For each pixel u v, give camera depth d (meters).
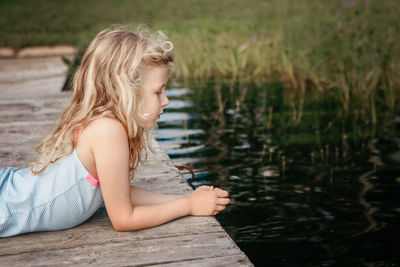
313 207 2.53
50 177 1.79
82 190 1.79
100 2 22.34
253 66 7.94
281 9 12.51
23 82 6.97
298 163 3.24
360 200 2.62
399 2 6.35
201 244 1.73
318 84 6.14
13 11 19.83
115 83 1.71
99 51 1.75
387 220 2.36
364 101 5.26
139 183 2.51
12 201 1.78
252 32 10.93
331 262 1.99
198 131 4.11
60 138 1.77
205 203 1.97
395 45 5.71
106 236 1.81
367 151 3.49
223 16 17.72
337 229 2.29
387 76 5.48
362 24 6.05
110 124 1.71
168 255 1.65
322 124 4.33
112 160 1.70
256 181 2.91
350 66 5.79
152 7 20.86
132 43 1.73
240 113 4.84
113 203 1.75
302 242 2.16
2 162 2.92
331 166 3.17
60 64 9.27
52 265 1.58
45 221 1.81
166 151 3.52
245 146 3.65
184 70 7.88
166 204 1.91
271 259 2.03
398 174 3.00
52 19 18.17
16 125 4.12
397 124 4.29
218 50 8.25
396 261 1.99
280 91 6.11
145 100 1.77
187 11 19.67
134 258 1.63
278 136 3.94
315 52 6.47
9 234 1.80
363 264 1.98
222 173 3.04
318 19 7.19
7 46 12.52
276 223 2.36
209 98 5.70
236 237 2.21
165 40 1.84
